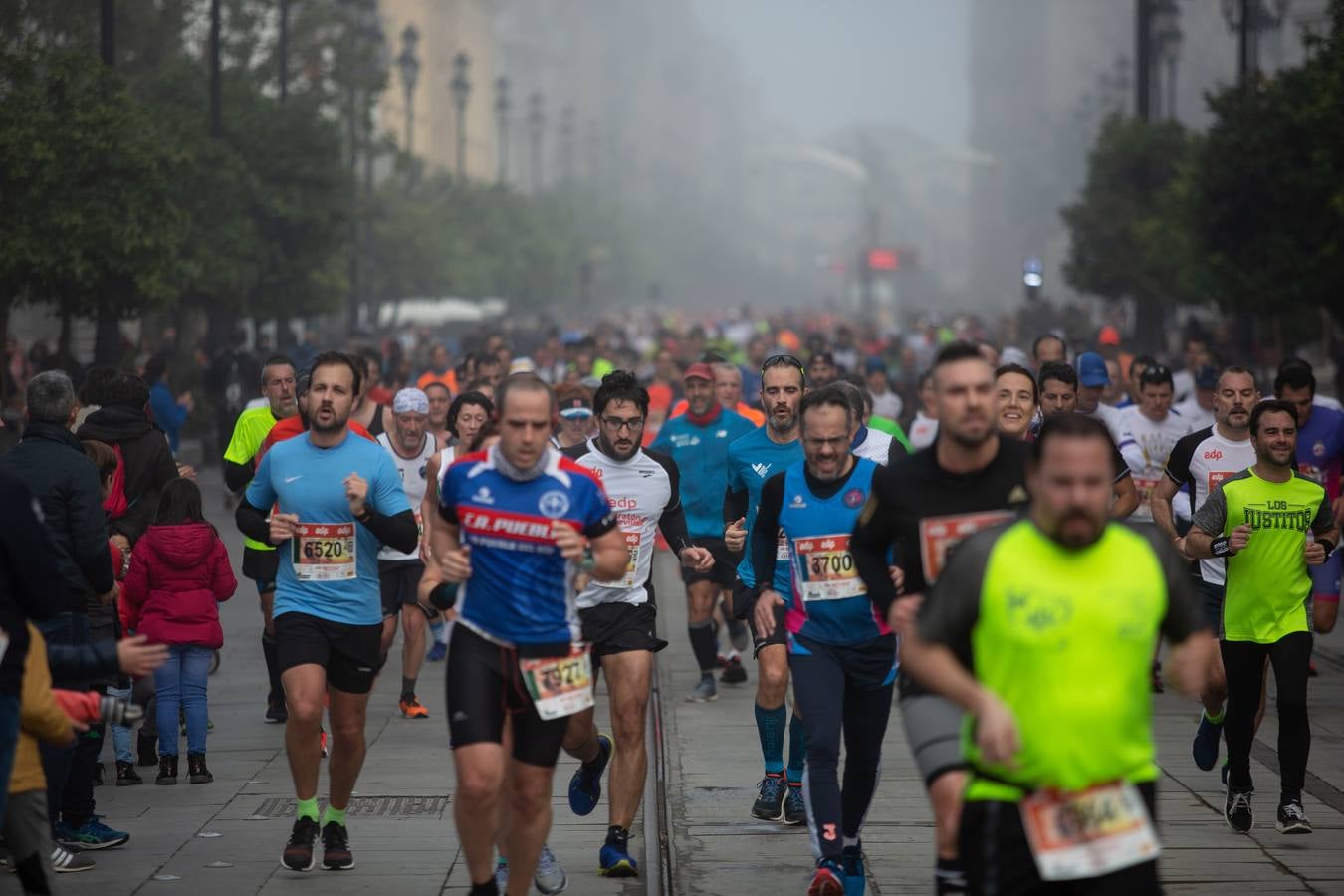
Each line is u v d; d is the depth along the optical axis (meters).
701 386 40.03
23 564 19.42
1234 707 28.08
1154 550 16.02
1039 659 15.64
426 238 179.00
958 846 16.47
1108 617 15.62
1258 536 27.83
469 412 36.34
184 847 27.33
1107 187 138.75
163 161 76.75
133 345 99.44
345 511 25.62
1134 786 15.87
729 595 40.78
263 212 107.31
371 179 160.75
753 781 31.89
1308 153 82.75
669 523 29.58
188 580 32.03
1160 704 39.81
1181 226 95.19
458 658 21.25
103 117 73.75
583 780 27.17
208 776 32.22
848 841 24.22
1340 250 82.75
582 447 29.05
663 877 25.16
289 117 109.50
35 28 90.50
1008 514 19.11
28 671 19.55
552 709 21.14
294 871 25.70
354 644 25.78
